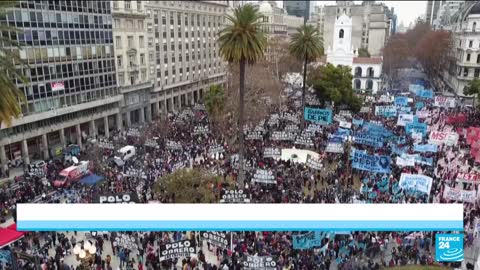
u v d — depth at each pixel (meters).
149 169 40.81
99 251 27.72
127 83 68.44
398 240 27.91
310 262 24.92
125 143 52.78
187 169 37.31
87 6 56.94
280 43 102.81
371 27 155.88
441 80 120.25
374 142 44.38
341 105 69.12
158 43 77.12
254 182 37.09
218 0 98.94
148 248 27.44
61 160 47.62
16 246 27.89
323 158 44.00
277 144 50.00
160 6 76.00
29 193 35.59
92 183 37.38
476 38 88.81
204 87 96.94
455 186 36.81
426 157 40.31
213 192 35.53
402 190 34.41
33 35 48.28
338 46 104.88
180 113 72.50
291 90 92.88
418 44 141.38
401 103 66.44
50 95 51.91
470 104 84.75
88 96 58.94
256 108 60.72
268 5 154.75
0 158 46.12
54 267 25.55
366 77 103.94
